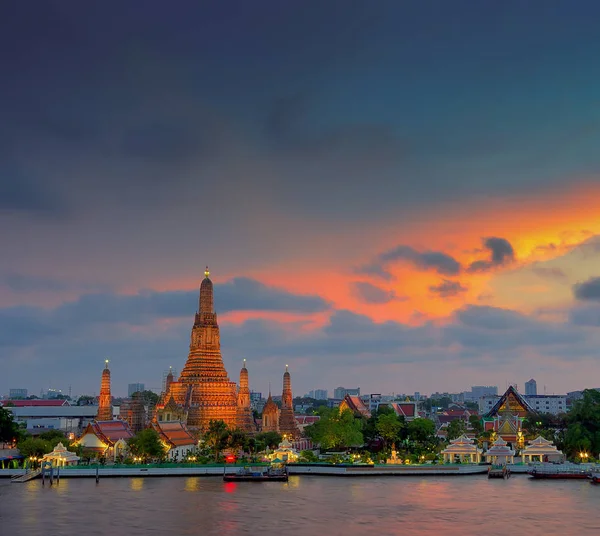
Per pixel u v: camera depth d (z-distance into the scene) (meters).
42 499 163.75
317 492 175.25
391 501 160.62
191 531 128.88
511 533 127.56
